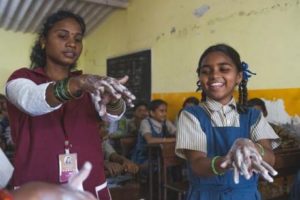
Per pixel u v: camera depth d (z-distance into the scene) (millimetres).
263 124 1154
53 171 1021
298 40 3002
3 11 5938
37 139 1022
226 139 1108
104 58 6328
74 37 1097
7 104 1044
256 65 3396
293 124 3047
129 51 5559
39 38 1148
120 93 766
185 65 4352
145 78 5133
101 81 768
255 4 3389
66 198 391
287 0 3086
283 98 3143
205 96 1232
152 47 4988
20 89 901
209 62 1137
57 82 861
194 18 4184
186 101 3695
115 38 5945
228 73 1127
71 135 1061
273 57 3227
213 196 1104
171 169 3113
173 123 4516
